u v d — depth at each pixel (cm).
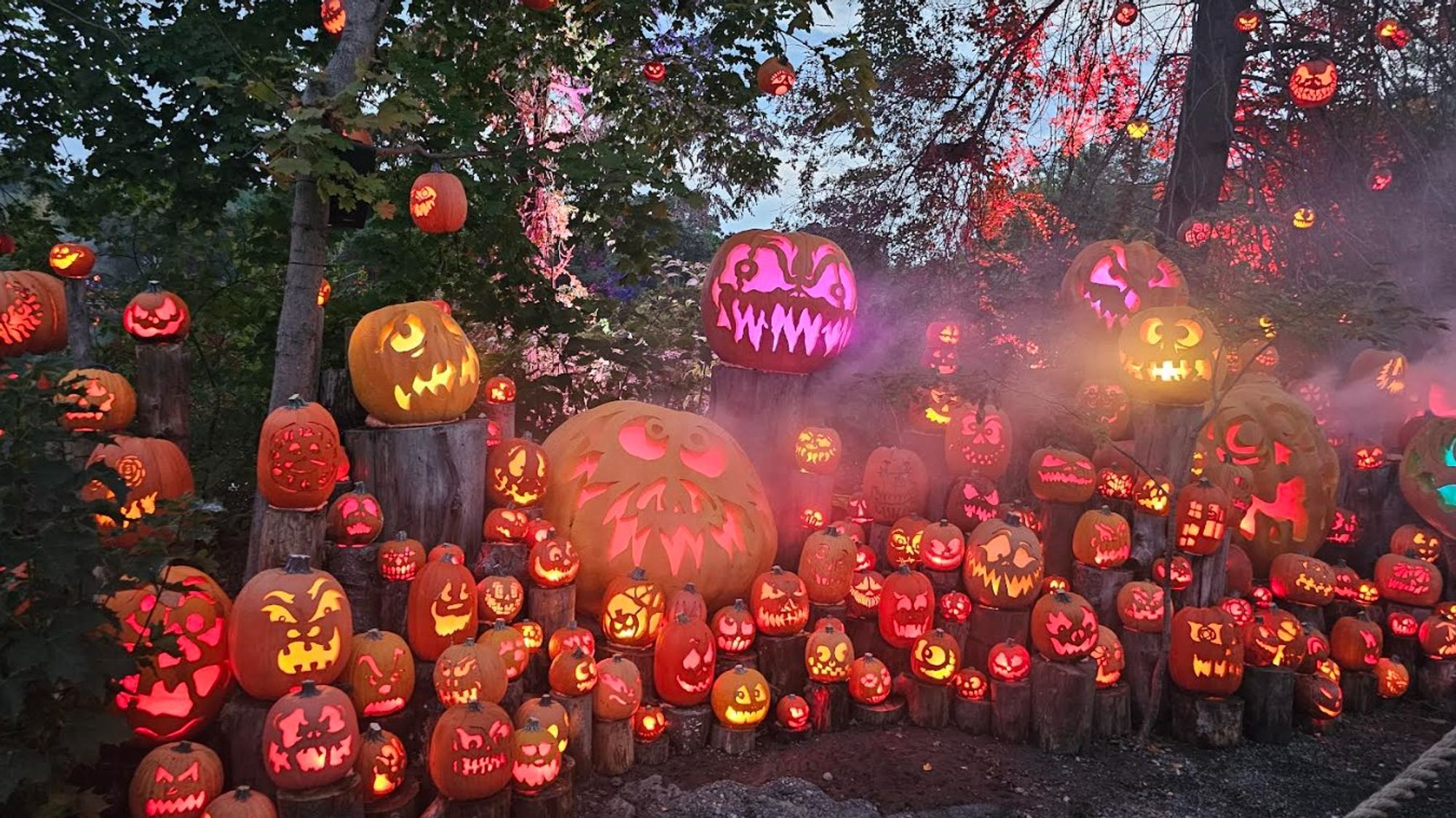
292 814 374
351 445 513
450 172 704
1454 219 950
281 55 566
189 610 410
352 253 859
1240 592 665
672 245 757
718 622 564
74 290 651
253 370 795
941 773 503
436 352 530
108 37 706
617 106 887
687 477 589
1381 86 978
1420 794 511
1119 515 630
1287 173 1025
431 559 486
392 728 439
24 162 754
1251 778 527
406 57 711
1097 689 575
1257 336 613
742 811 445
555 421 815
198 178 708
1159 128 1077
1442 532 705
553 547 537
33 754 321
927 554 620
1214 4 996
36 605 334
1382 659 655
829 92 847
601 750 489
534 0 662
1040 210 1164
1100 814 473
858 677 568
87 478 340
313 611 408
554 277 1050
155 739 404
